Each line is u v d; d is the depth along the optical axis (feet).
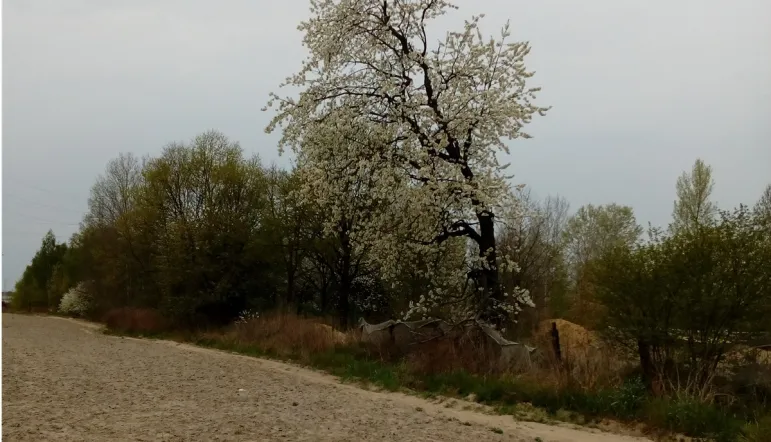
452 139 58.39
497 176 58.18
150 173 142.00
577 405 41.47
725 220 43.29
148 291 142.51
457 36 61.05
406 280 83.35
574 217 145.79
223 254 111.24
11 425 28.86
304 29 63.10
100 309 175.01
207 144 135.85
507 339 57.21
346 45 62.18
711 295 40.42
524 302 57.93
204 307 111.45
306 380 53.57
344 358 60.95
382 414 38.17
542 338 60.85
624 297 43.93
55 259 254.47
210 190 128.16
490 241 59.52
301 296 118.11
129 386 43.34
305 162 66.08
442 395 47.21
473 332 55.16
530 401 44.01
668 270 42.09
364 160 57.88
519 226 74.08
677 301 41.24
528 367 48.98
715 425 36.17
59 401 35.88
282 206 112.57
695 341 41.98
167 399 38.78
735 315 40.55
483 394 45.65
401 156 58.65
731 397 39.14
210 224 113.50
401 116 58.75
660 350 43.01
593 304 51.70
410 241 61.36
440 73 60.59
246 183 123.65
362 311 105.29
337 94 61.98
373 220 61.26
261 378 52.54
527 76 59.57
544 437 35.63
